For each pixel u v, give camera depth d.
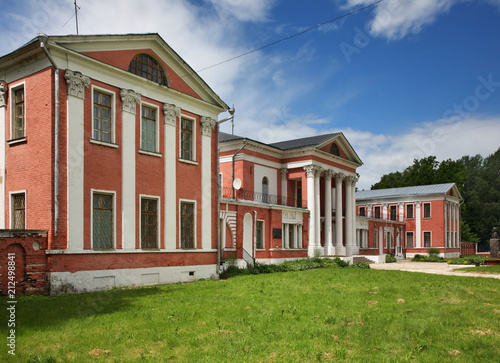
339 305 12.80
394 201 62.19
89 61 16.77
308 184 39.38
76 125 16.17
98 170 16.98
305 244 37.94
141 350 7.77
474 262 40.78
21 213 16.52
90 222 16.52
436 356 7.44
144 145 19.27
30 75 16.45
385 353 7.63
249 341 8.34
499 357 7.41
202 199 21.98
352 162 45.34
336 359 7.25
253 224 31.52
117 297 14.43
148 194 19.06
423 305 12.80
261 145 37.97
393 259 50.31
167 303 12.98
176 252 20.27
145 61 19.58
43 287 14.98
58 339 8.42
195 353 7.55
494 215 77.81
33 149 16.14
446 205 59.34
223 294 15.27
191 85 21.66
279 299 13.98
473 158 99.81
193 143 21.80
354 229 45.69
